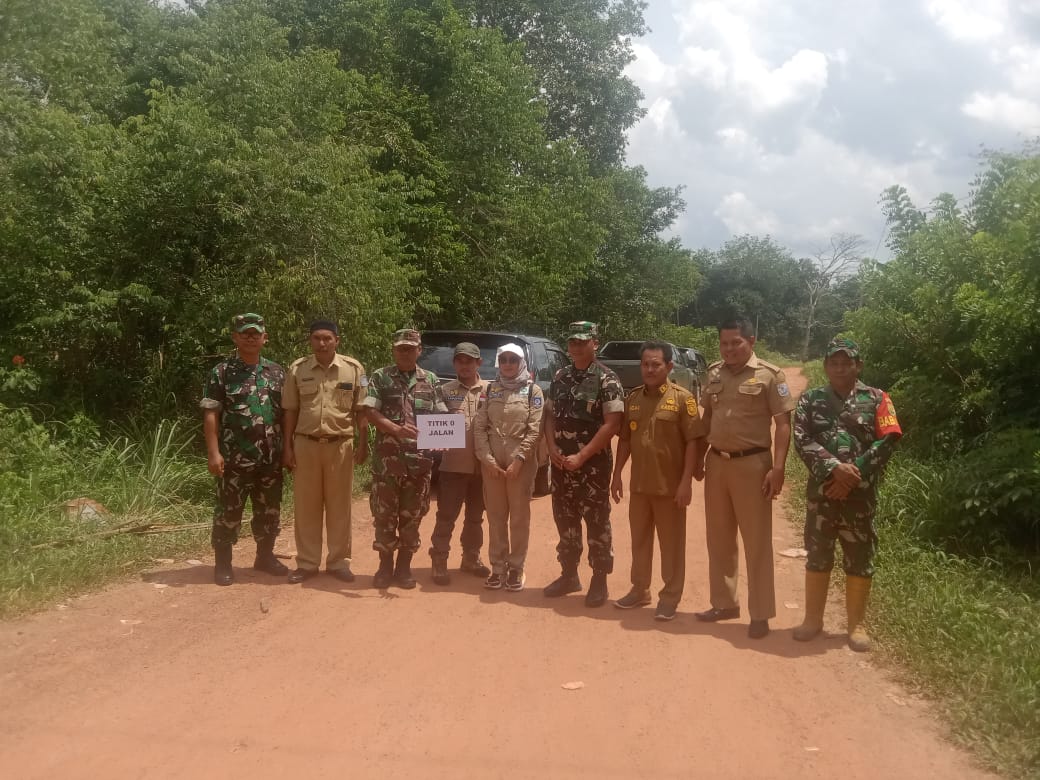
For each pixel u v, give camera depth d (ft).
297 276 31.17
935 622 16.81
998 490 21.76
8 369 28.60
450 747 11.83
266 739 11.88
